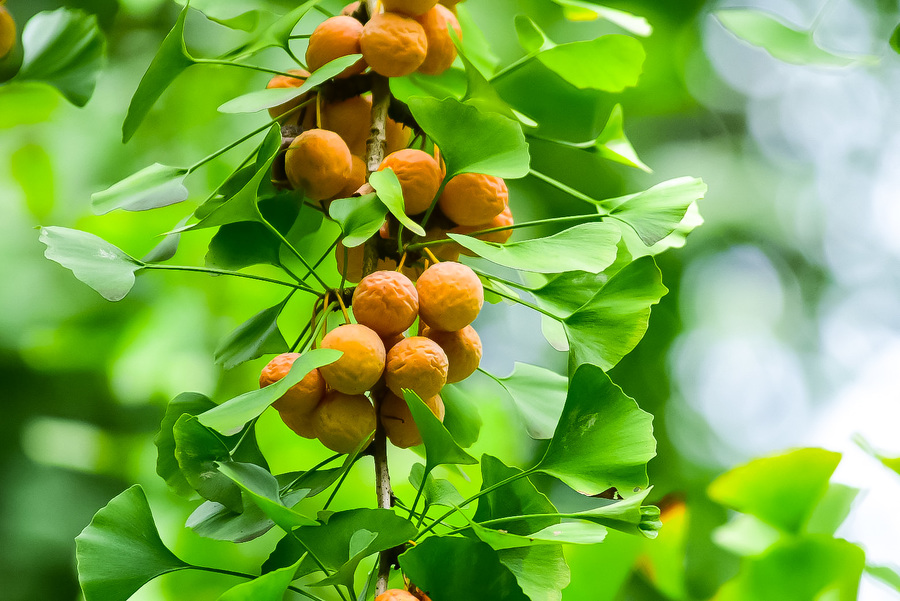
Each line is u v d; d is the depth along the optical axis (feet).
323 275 6.84
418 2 5.08
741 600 5.25
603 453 4.88
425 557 4.78
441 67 5.19
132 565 4.94
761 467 5.24
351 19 5.12
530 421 5.15
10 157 7.51
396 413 4.98
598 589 5.33
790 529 5.26
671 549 5.48
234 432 5.01
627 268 5.00
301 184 5.07
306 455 6.59
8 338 8.48
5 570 8.42
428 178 5.03
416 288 4.96
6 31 5.55
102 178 8.52
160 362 7.45
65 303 8.69
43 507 8.68
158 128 8.59
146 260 5.08
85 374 8.56
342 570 4.77
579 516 4.86
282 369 4.93
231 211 4.93
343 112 5.16
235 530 4.92
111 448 8.00
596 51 5.25
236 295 7.47
